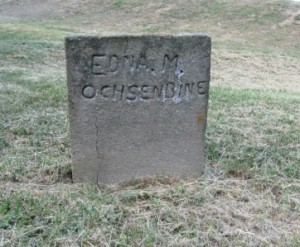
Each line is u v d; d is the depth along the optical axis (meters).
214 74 3.65
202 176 1.21
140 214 1.00
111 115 1.12
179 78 1.13
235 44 5.17
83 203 1.02
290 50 5.16
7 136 1.43
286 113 1.81
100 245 0.89
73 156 1.14
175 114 1.16
